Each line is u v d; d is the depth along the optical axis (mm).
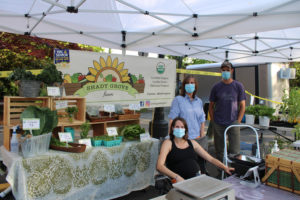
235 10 3662
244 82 8617
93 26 4832
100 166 2889
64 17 4398
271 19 3469
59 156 2541
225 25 3861
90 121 3477
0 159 3174
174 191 1473
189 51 7098
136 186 3293
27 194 2348
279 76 8297
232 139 3895
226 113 3885
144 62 4340
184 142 2857
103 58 3855
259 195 1898
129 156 3176
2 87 7117
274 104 8008
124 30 5059
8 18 4074
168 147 2764
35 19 4191
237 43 6121
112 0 3842
